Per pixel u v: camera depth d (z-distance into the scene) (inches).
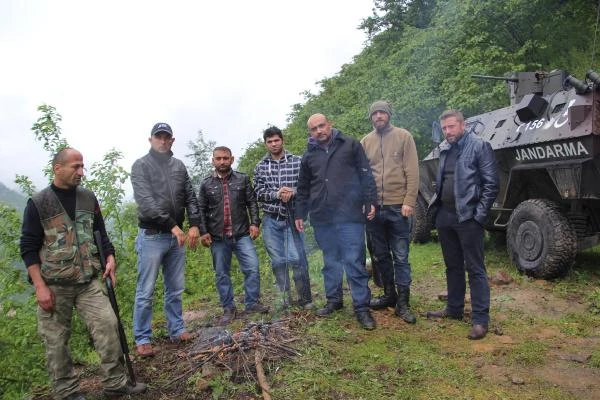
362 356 159.8
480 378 145.9
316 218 189.8
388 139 193.5
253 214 211.0
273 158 209.8
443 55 497.4
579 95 226.1
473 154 176.7
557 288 227.8
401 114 481.7
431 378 145.8
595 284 232.1
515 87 296.0
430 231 356.8
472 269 177.9
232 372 149.5
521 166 251.9
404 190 193.0
